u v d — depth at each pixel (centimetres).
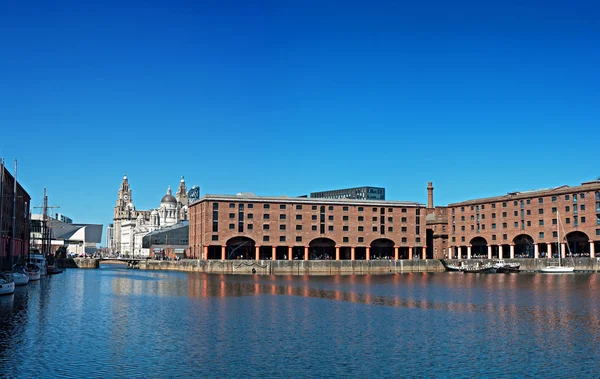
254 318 7456
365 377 4516
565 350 5403
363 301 9638
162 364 4872
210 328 6619
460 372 4647
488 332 6366
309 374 4591
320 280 15975
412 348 5503
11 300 9406
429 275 19312
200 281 15188
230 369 4722
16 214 17300
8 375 4494
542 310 8300
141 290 11856
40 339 5856
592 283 14050
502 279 16212
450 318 7475
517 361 4984
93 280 15350
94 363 4888
